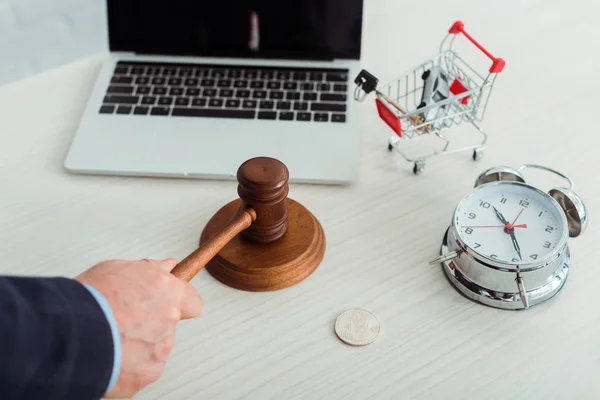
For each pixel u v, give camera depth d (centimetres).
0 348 56
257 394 76
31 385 58
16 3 180
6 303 57
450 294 86
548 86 114
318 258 89
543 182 98
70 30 191
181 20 114
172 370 79
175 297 70
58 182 100
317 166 99
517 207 87
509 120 108
